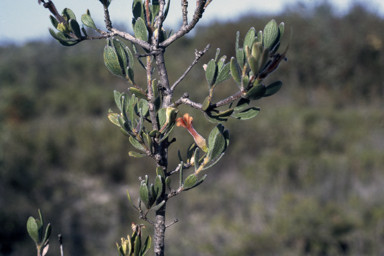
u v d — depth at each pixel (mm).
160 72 1007
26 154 6633
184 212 5449
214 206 5430
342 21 12070
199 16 958
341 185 5348
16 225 4824
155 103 1128
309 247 4062
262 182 5758
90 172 6895
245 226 4578
